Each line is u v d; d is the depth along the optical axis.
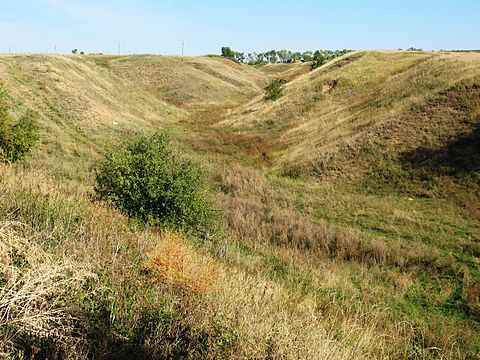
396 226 13.70
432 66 27.73
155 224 9.32
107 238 6.17
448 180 15.99
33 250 3.94
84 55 68.69
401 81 28.05
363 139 21.00
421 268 10.55
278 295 6.08
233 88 65.69
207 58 88.44
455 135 18.16
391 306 8.46
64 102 26.38
